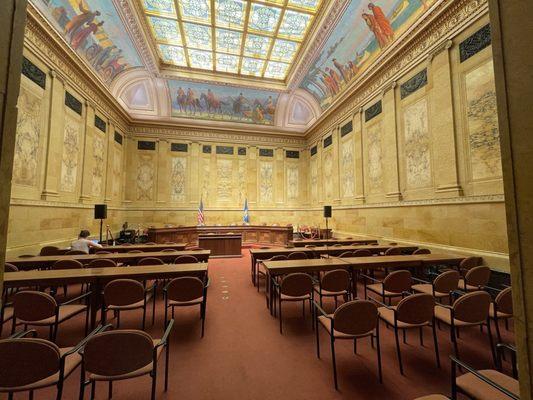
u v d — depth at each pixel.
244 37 8.55
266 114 13.24
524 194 0.77
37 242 5.98
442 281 3.38
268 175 13.48
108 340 1.69
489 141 4.68
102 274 3.37
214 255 8.30
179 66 10.26
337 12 7.10
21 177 5.56
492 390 1.62
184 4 7.27
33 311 2.61
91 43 7.68
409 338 3.08
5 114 0.71
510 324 3.45
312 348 2.87
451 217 5.34
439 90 5.67
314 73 10.34
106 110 9.54
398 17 6.46
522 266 0.76
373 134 8.04
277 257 4.88
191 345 2.92
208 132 12.89
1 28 0.70
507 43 0.83
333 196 10.64
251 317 3.72
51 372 1.64
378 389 2.20
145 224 11.66
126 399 2.08
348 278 3.58
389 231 7.19
